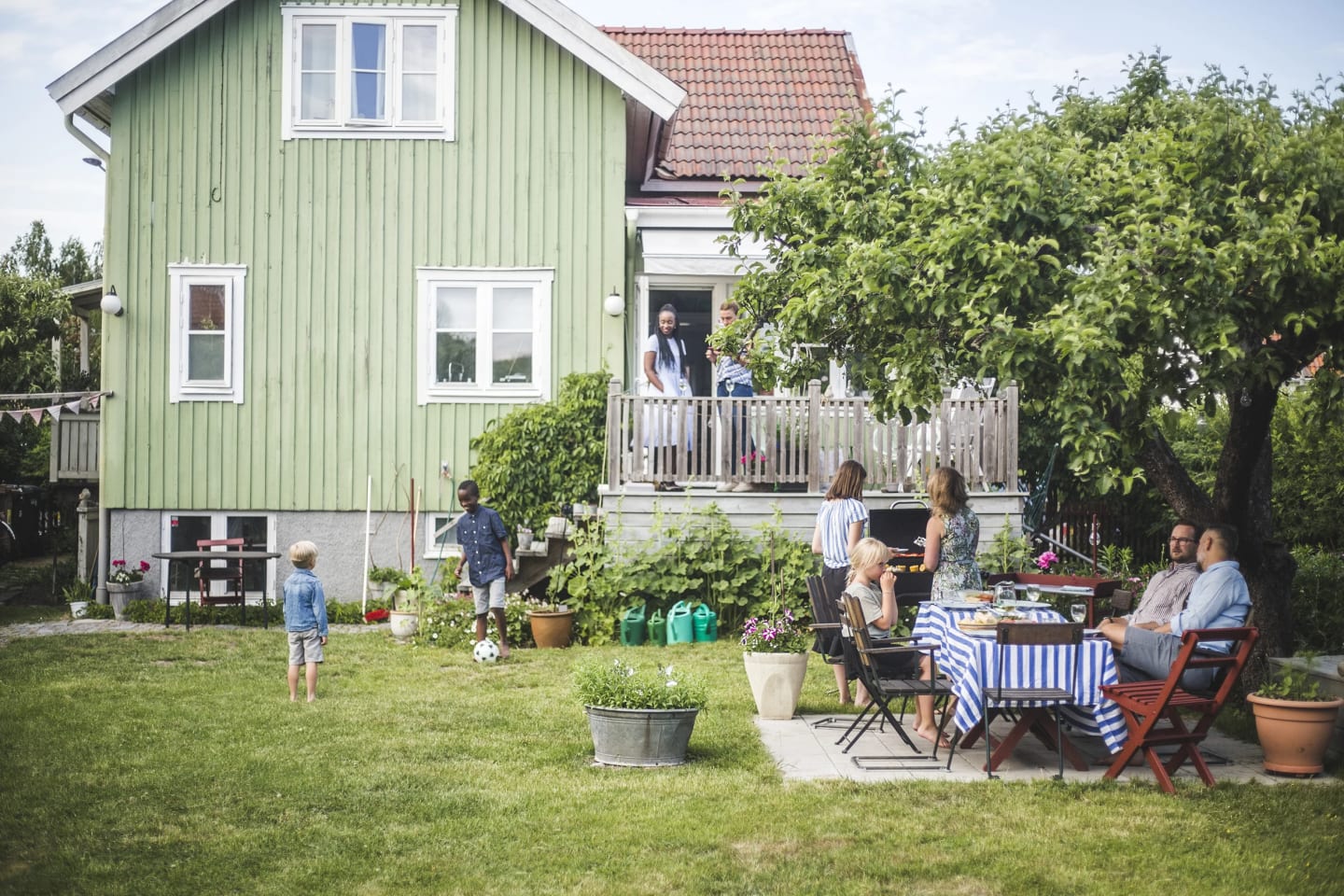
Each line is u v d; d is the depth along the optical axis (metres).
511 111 17.80
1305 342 9.37
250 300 17.72
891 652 9.42
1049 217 9.41
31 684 11.99
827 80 22.20
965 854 6.97
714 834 7.31
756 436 15.31
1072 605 10.67
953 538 10.47
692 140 20.55
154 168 17.67
